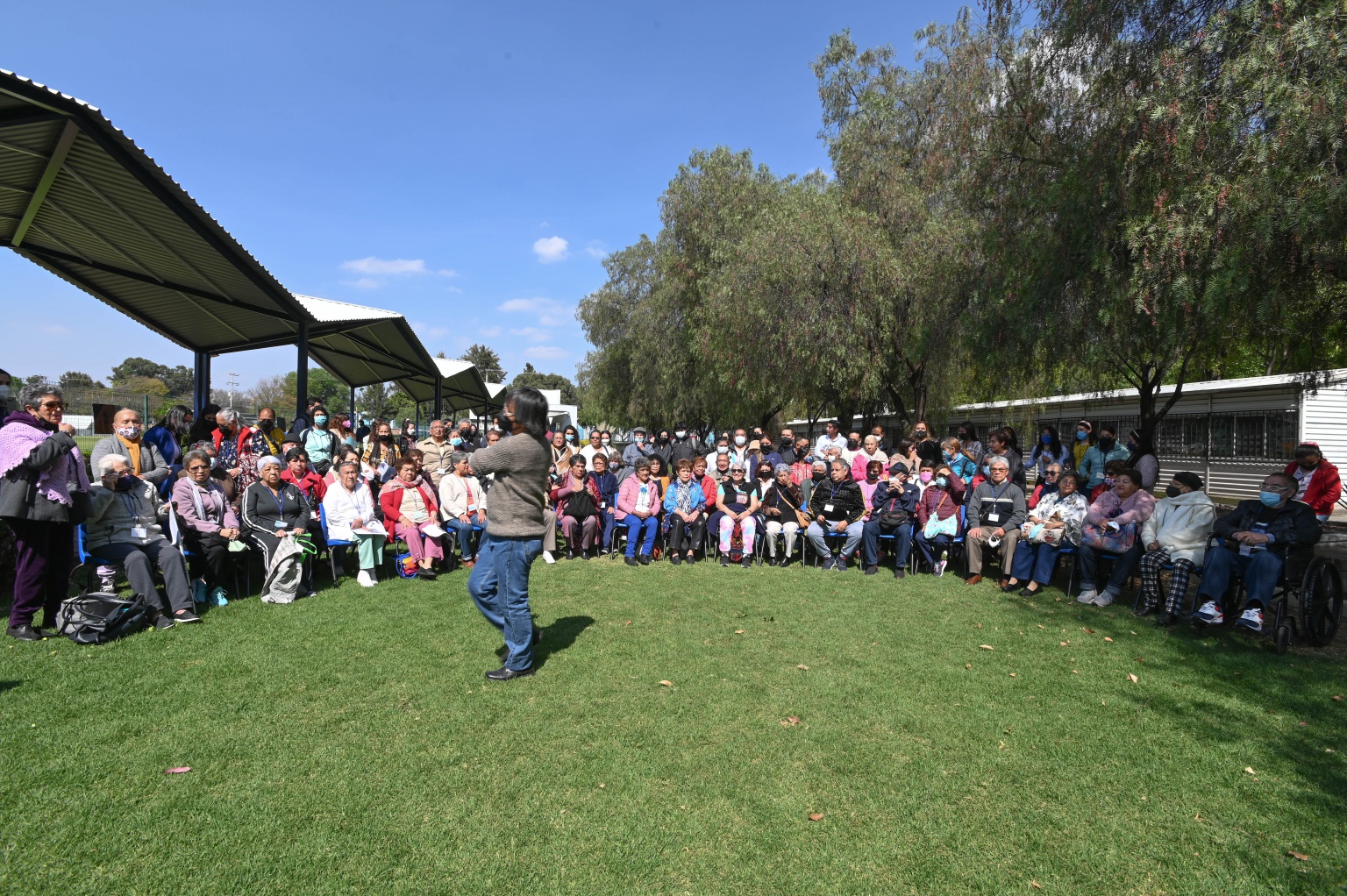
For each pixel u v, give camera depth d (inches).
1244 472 631.8
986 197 435.8
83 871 100.1
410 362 840.9
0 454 191.2
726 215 858.8
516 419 178.4
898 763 139.2
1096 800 127.1
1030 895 101.8
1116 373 480.7
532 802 122.0
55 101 241.0
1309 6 237.6
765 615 247.1
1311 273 275.4
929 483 337.4
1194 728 157.2
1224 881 105.6
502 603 177.9
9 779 123.2
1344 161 231.6
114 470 219.1
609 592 280.2
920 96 624.1
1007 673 190.5
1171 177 274.5
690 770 134.6
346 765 132.8
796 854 109.7
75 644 196.4
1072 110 358.0
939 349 552.1
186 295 455.2
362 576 287.0
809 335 593.0
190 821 113.3
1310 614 216.4
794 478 369.4
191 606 225.5
